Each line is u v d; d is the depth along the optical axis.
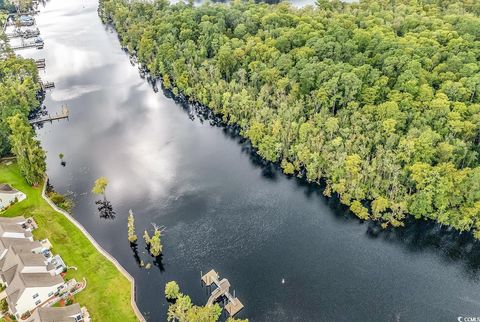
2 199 131.25
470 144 140.75
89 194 145.12
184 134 180.25
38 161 145.25
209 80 195.75
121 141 175.00
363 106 160.25
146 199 143.00
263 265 119.12
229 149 170.38
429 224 132.88
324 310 107.25
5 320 98.25
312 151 150.50
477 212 124.56
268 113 166.25
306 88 171.38
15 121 154.00
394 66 168.00
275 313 106.19
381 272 117.94
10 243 111.88
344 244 126.69
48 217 130.00
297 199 143.38
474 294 112.12
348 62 182.88
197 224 132.62
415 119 148.25
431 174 129.38
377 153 142.50
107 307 103.25
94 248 120.50
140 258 120.81
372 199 139.88
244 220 134.38
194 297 109.75
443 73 164.75
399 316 106.06
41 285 100.62
